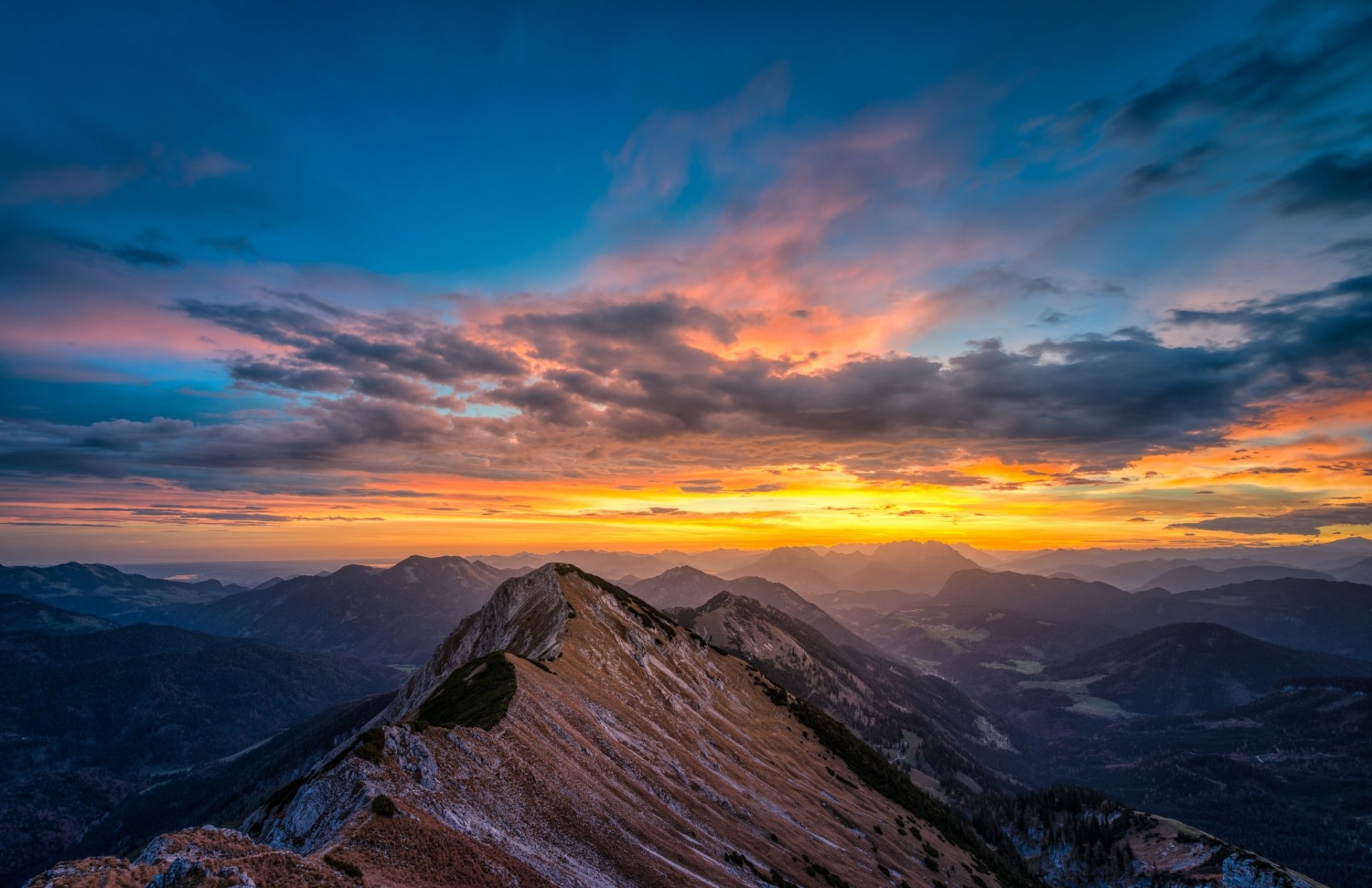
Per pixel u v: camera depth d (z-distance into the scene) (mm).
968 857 166875
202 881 28250
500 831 47688
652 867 56562
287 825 43594
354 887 32531
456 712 76375
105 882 28703
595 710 92688
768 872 74312
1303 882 177875
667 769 87812
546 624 140375
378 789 43031
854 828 125750
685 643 194250
